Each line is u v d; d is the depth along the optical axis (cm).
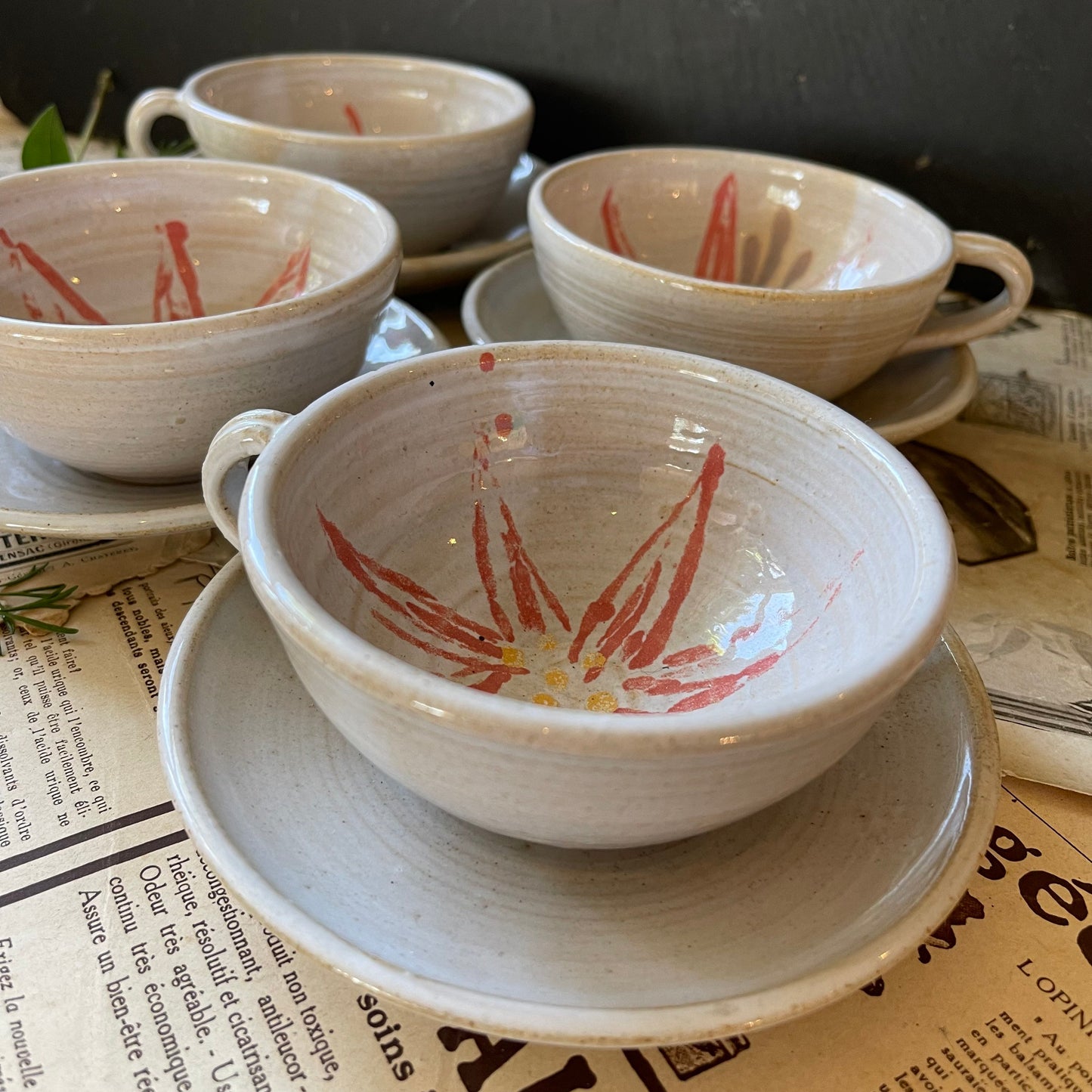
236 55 97
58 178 55
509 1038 26
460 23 86
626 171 67
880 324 51
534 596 43
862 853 32
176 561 50
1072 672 47
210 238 59
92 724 41
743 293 48
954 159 75
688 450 43
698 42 78
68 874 35
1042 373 73
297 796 33
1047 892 37
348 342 47
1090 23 66
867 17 72
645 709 39
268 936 34
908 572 32
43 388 41
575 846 30
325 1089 30
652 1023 26
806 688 26
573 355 42
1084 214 74
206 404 43
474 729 24
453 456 42
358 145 63
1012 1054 32
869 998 33
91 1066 30
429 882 31
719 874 32
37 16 102
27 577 47
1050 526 57
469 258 70
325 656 26
